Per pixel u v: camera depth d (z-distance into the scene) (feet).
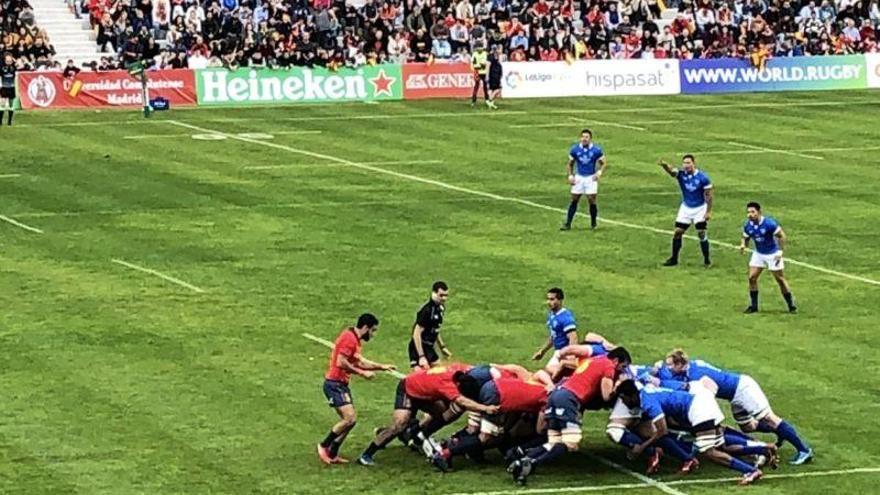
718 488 82.79
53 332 113.80
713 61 262.67
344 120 222.48
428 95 248.11
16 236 147.02
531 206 163.63
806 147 205.16
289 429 92.48
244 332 114.01
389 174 181.27
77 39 245.86
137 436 90.99
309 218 156.15
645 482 83.66
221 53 240.94
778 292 127.13
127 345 110.52
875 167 190.29
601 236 148.87
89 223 152.97
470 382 86.07
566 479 84.17
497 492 82.33
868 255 141.18
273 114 227.61
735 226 154.20
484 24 256.93
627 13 269.64
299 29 245.24
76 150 193.88
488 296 124.77
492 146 202.28
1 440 90.17
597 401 85.87
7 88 213.46
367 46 250.78
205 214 157.58
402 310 120.47
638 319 118.01
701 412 84.79
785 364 106.01
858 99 254.06
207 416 94.68
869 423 93.56
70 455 87.66
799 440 86.79
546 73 253.03
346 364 86.94
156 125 215.10
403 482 84.02
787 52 272.10
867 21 280.31
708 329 115.24
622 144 205.87
